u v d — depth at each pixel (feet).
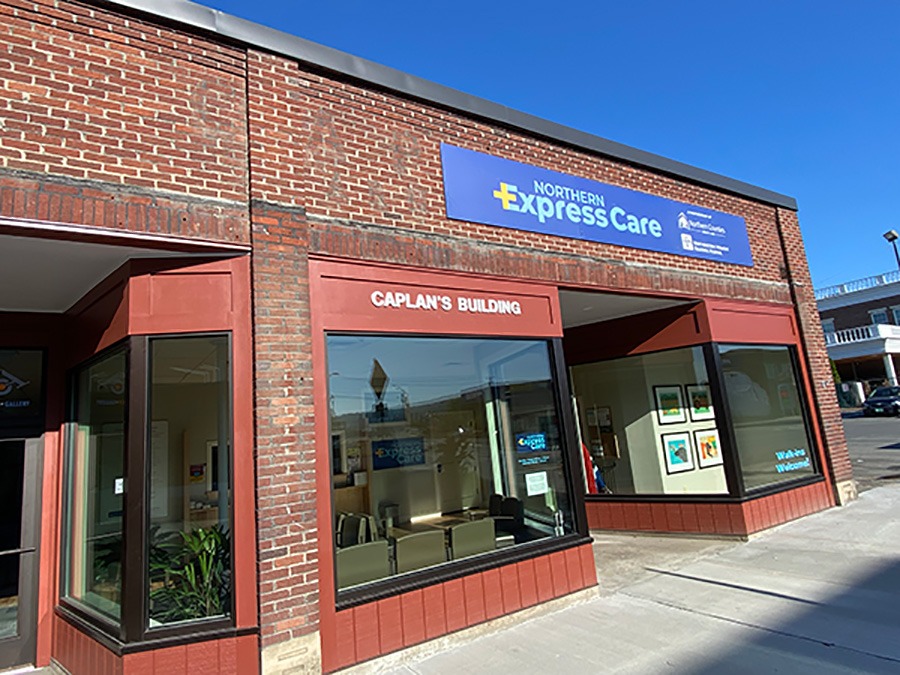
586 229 23.26
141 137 14.39
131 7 14.67
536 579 18.31
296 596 13.97
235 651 13.44
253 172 15.60
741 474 26.76
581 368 32.55
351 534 15.84
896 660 13.46
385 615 15.23
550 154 23.06
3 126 12.79
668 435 28.71
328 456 15.38
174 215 14.38
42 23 13.71
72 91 13.74
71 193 13.19
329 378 16.05
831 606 16.96
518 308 20.44
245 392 14.62
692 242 27.55
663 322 28.84
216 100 15.71
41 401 18.43
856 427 83.15
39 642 17.16
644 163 26.30
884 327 113.60
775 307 31.22
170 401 14.69
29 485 17.87
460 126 20.62
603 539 28.78
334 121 17.70
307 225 16.30
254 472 14.25
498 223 20.57
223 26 15.90
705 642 15.16
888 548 22.22
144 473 14.05
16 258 14.34
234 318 14.90
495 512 19.22
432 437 18.29
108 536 15.30
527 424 20.43
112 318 15.48
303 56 17.21
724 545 25.29
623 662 14.32
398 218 18.24
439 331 18.34
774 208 33.14
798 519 28.35
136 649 13.15
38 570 17.51
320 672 13.94
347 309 16.57
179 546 14.34
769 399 29.81
